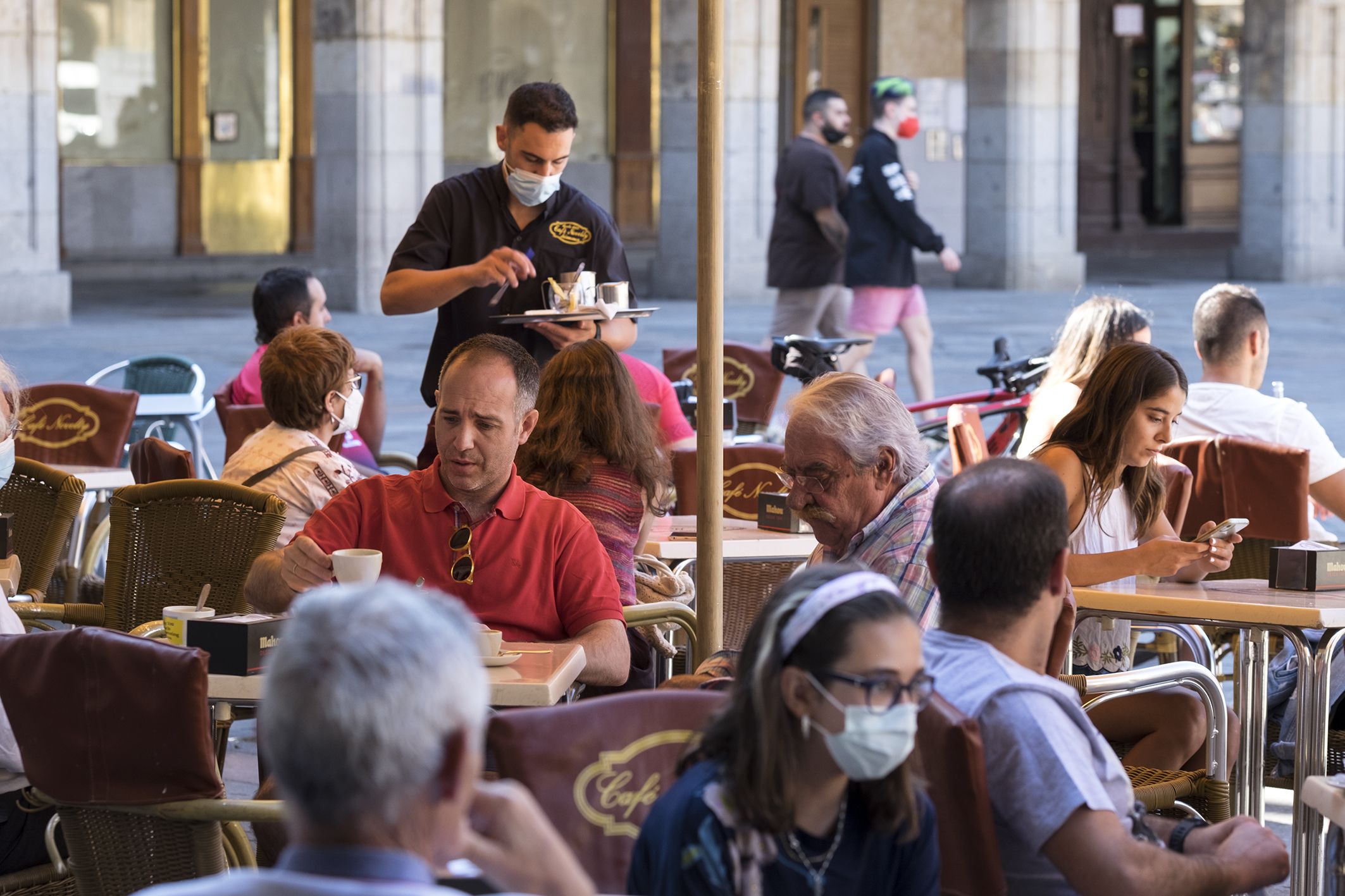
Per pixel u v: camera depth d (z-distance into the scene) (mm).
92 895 5176
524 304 8883
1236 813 7344
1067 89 37125
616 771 4469
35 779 5051
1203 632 8188
